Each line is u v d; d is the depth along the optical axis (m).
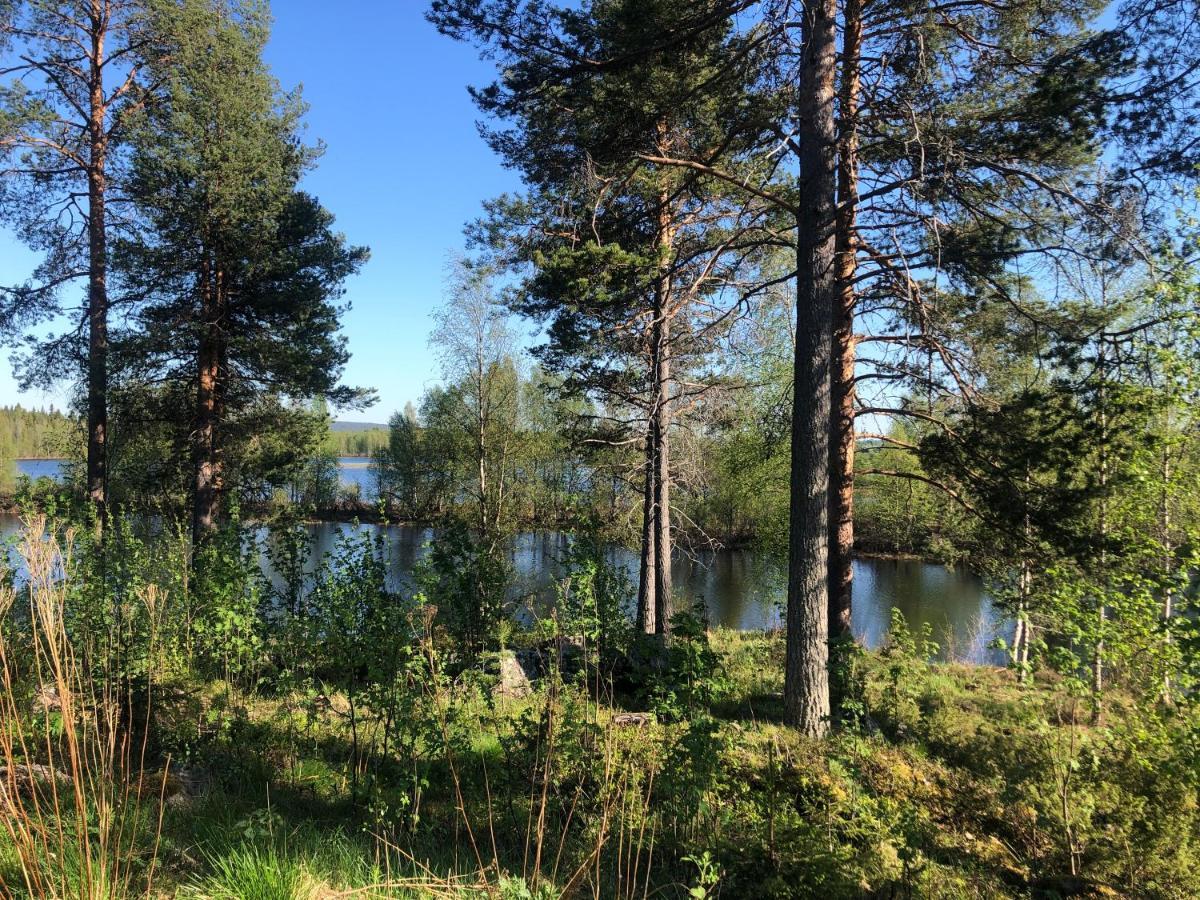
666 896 3.68
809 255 7.98
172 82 13.54
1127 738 5.37
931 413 9.79
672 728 5.30
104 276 14.52
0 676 3.74
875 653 13.64
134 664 5.48
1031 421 8.69
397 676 4.98
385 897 2.96
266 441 17.11
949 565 12.14
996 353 9.32
